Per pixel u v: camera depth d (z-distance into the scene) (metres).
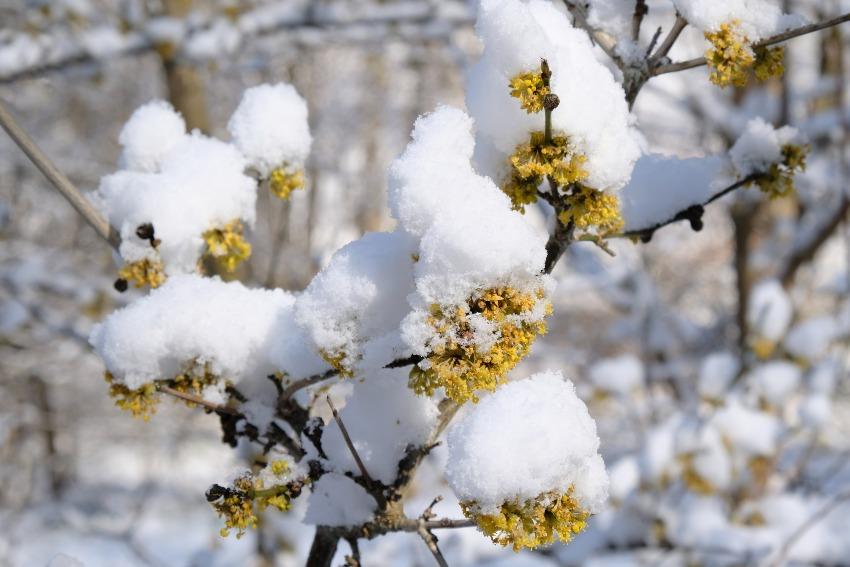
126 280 1.94
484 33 1.46
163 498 10.84
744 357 5.39
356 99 13.13
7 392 9.63
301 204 12.16
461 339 1.27
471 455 1.29
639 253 7.59
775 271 7.95
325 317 1.48
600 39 1.89
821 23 1.61
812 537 4.91
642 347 7.47
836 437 6.95
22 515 9.02
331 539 1.89
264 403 1.85
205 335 1.77
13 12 6.53
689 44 6.93
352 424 1.73
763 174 2.02
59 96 10.59
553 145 1.46
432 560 4.90
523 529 1.30
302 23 6.64
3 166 9.74
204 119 6.66
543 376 1.38
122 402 1.77
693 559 4.88
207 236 1.98
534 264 1.28
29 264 6.91
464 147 1.44
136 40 6.18
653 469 4.77
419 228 1.36
